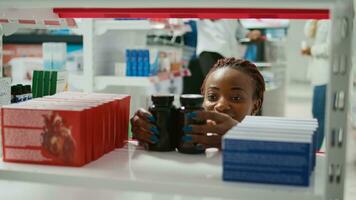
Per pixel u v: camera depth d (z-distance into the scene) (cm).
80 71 270
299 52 1277
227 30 354
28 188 144
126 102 122
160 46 331
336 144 82
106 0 86
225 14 111
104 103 108
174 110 114
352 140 435
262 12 109
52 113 98
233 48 369
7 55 325
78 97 118
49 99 114
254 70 144
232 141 90
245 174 89
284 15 110
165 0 84
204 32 341
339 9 78
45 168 97
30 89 136
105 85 254
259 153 89
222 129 110
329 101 81
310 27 432
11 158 101
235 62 143
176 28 296
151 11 113
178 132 113
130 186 89
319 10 107
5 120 100
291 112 823
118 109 117
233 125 111
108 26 247
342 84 80
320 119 393
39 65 268
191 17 116
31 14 129
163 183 87
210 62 340
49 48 203
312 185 89
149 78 255
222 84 136
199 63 354
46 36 316
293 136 91
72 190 144
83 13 128
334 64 80
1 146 108
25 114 99
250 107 139
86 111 99
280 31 498
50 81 138
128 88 270
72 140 98
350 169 374
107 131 111
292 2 80
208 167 99
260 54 448
